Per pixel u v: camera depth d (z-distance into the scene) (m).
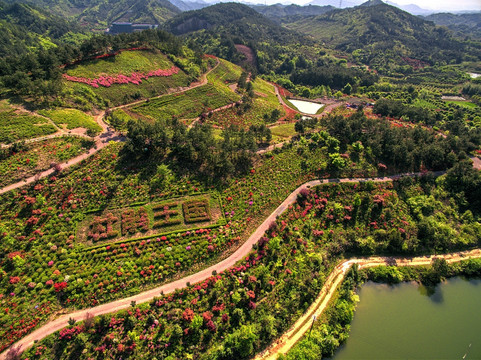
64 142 83.06
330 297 62.94
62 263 58.62
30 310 51.31
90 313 52.25
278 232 70.81
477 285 70.31
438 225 78.88
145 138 83.75
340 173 89.75
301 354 51.53
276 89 190.25
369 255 74.44
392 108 141.25
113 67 130.50
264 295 59.47
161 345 49.47
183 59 158.25
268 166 88.44
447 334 59.53
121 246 62.62
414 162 96.62
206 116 124.38
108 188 72.44
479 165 100.56
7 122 83.88
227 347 50.06
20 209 64.94
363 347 55.84
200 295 57.06
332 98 181.88
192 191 76.88
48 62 113.00
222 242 66.25
